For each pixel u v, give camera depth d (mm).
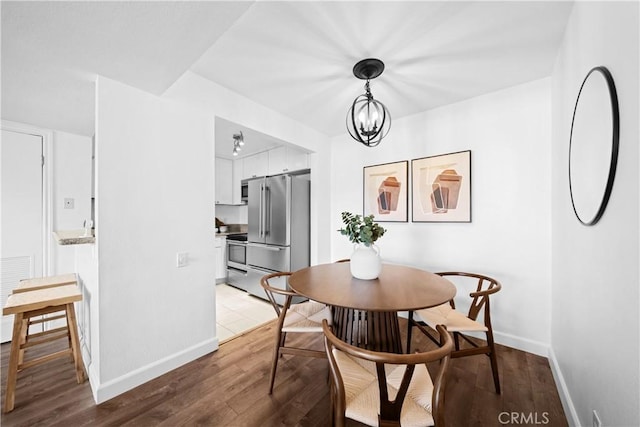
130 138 1637
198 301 1983
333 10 1346
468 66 1853
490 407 1483
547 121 1979
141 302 1680
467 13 1363
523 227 2090
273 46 1635
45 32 1174
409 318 1997
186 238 1909
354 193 3193
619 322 883
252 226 3703
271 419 1397
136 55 1363
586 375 1180
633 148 796
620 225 878
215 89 2084
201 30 1212
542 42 1600
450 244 2457
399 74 1954
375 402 976
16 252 2246
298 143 2906
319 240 3240
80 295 1706
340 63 1814
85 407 1458
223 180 4684
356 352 824
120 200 1590
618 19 884
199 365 1875
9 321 2232
